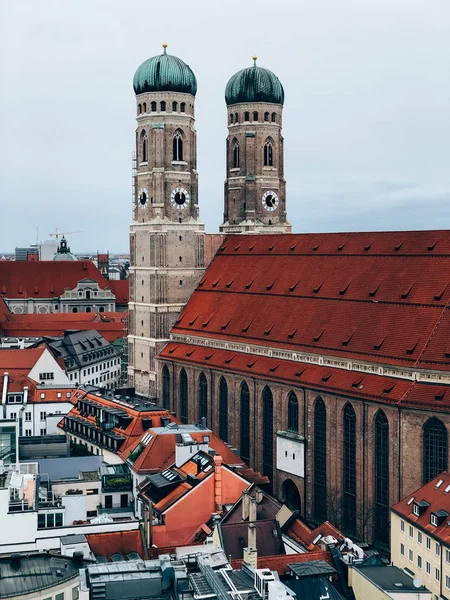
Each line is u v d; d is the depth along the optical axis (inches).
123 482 5206.7
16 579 3312.0
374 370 5620.1
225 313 7480.3
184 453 5068.9
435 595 4215.1
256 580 3132.4
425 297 5639.8
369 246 6456.7
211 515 4475.9
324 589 3472.0
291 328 6560.0
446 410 4972.9
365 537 5472.4
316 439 5979.3
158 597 3142.2
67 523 4387.3
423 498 4517.7
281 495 6299.2
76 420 6407.5
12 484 4234.7
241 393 6806.1
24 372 7337.6
